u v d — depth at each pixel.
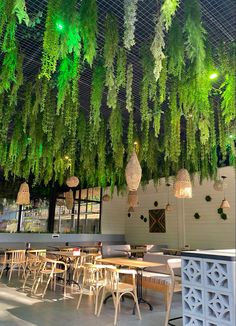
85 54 2.04
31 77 3.47
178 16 2.32
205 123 3.04
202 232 8.12
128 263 4.16
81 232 10.52
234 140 3.70
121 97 3.93
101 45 2.64
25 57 3.08
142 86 2.76
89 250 7.52
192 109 2.96
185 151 5.20
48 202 10.11
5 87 2.62
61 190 10.43
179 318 3.56
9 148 4.67
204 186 8.24
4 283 5.89
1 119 3.53
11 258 6.86
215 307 2.13
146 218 10.09
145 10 2.42
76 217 10.55
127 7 1.75
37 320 3.54
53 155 4.55
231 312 2.01
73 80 2.50
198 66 2.13
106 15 2.37
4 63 2.54
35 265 5.73
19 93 3.71
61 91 2.52
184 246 8.25
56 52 1.89
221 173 7.79
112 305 4.29
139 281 4.45
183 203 8.79
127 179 3.97
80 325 3.38
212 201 8.00
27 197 6.49
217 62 2.71
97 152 4.72
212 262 2.21
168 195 9.37
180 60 2.28
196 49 2.07
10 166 4.83
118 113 3.64
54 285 5.34
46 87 3.16
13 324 3.38
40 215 9.88
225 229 7.57
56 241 9.23
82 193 10.90
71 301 4.47
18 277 6.62
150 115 3.32
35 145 4.22
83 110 4.45
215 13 2.45
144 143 4.14
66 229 10.24
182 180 4.60
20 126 4.20
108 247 6.13
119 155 4.37
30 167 5.16
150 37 2.61
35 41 2.85
